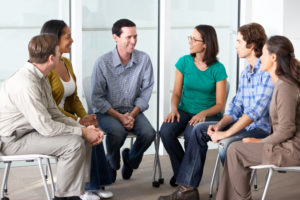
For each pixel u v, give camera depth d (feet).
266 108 9.93
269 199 11.03
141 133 11.57
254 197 11.18
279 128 8.55
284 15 13.51
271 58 8.84
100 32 13.88
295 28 13.58
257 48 10.39
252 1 14.94
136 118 11.99
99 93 11.92
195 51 11.78
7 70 13.23
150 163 14.06
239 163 9.02
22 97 8.77
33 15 13.26
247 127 10.59
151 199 10.91
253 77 10.36
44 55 8.96
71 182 9.19
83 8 13.57
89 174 9.93
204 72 11.94
